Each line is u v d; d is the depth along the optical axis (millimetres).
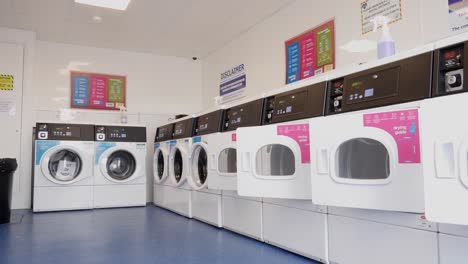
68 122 4660
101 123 4848
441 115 1192
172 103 6004
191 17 4473
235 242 2648
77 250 2479
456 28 2412
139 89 5773
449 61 1436
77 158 4680
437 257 1426
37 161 4406
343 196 1656
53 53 5234
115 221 3697
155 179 5023
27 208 4734
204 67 6184
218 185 2906
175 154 4293
